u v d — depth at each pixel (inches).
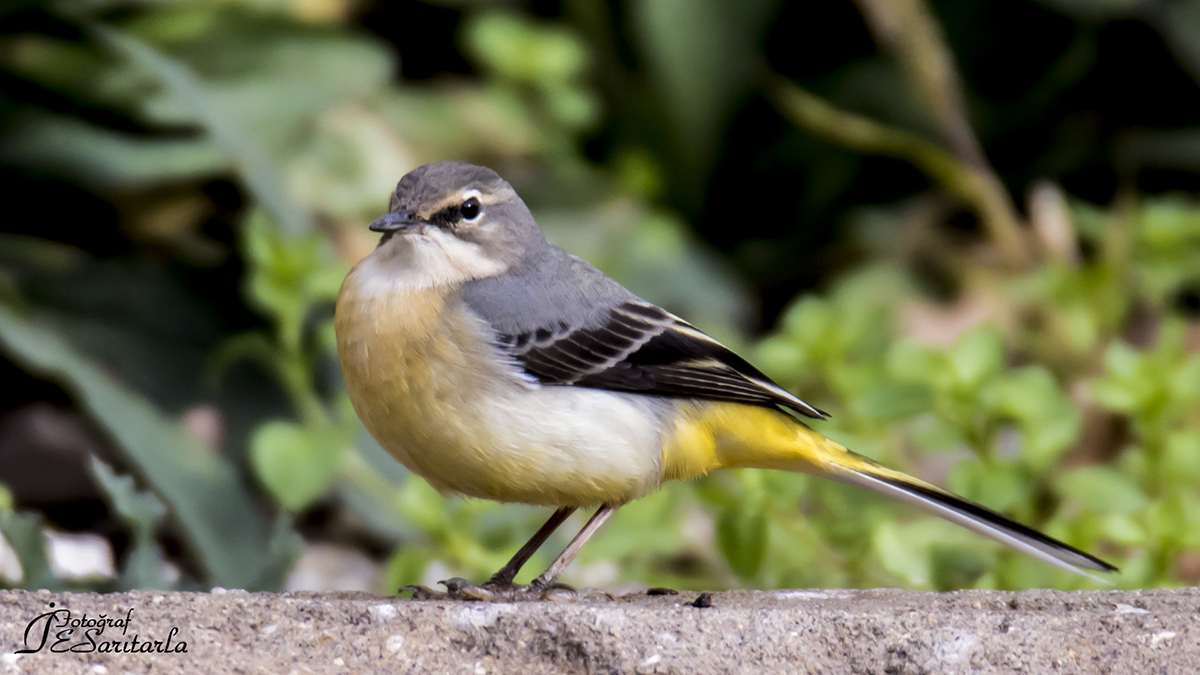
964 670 261.0
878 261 646.5
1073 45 675.4
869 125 612.4
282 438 364.5
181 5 564.1
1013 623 267.9
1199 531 356.5
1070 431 384.5
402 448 314.0
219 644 261.4
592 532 325.1
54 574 345.4
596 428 315.0
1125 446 517.0
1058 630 266.8
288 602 271.7
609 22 668.7
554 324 321.4
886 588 351.9
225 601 271.6
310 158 567.2
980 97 685.9
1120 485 371.2
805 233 679.7
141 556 345.4
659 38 628.1
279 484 360.8
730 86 636.7
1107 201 669.3
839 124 618.8
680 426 330.6
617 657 263.9
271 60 555.8
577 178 616.4
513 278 325.4
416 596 307.0
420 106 608.4
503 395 308.2
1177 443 392.5
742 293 627.8
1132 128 674.8
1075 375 555.8
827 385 433.7
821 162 681.0
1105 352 550.0
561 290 328.2
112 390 427.8
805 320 426.0
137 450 416.5
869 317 451.2
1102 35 673.6
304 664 259.0
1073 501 432.8
